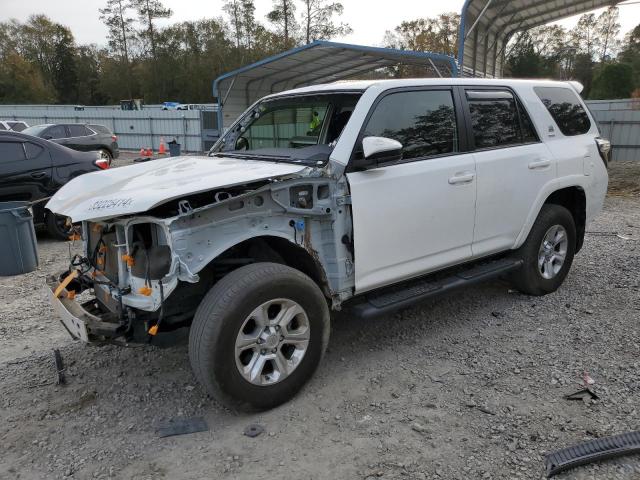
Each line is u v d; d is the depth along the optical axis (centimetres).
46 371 399
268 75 1770
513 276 512
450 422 321
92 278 365
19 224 650
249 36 6856
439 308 501
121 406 349
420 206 392
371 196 364
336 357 408
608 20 7112
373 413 333
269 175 328
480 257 457
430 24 6412
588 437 301
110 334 317
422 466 283
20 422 333
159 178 347
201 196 317
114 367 403
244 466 287
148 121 2888
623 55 6925
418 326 462
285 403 343
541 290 517
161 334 329
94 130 1912
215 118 2491
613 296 518
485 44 1667
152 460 294
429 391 356
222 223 312
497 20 1658
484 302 513
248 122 478
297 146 434
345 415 331
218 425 325
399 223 382
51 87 8331
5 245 644
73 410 346
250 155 410
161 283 301
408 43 6488
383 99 385
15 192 782
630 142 1941
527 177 470
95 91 8600
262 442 307
